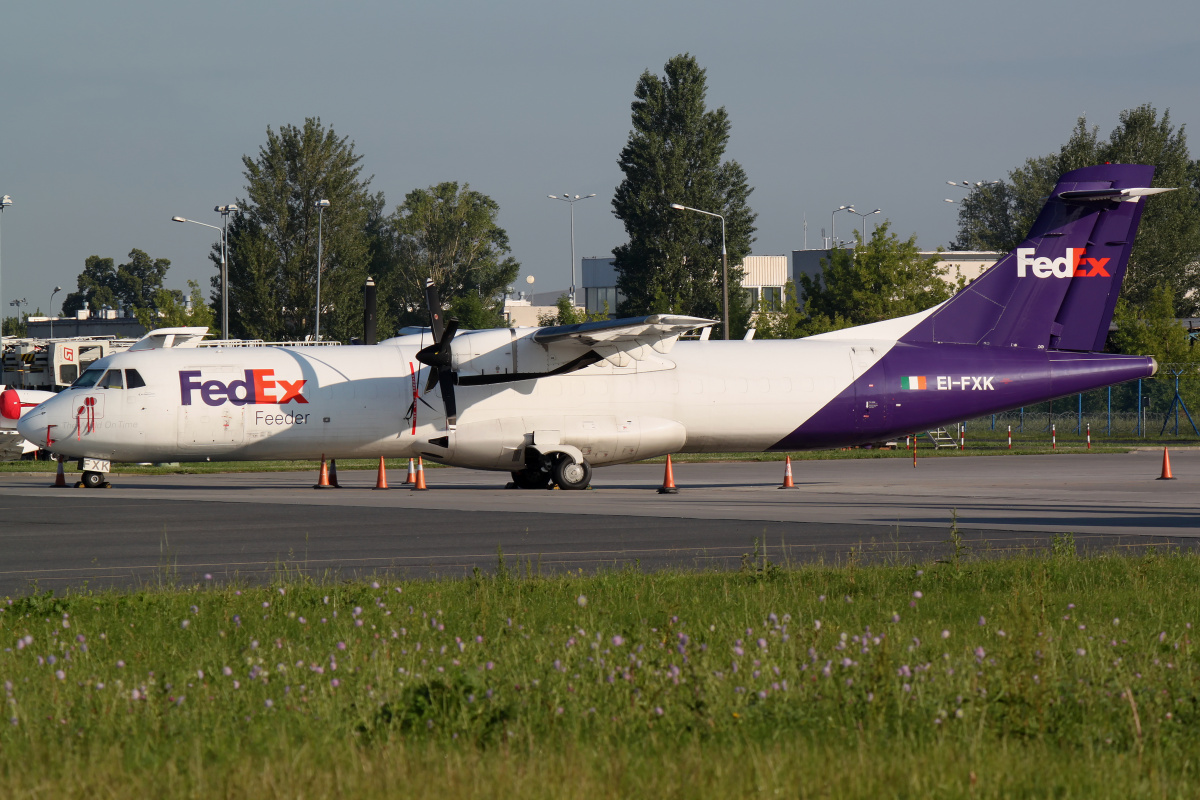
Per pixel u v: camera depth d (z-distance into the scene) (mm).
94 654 32500
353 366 99500
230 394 96562
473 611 39188
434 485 106125
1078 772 20859
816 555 55562
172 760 21297
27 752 22688
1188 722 24406
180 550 58562
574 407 99875
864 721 23938
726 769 20719
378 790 19844
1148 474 114625
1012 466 128500
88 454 96375
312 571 51125
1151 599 40812
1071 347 107625
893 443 166250
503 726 23500
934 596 42312
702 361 102625
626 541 61344
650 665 27203
